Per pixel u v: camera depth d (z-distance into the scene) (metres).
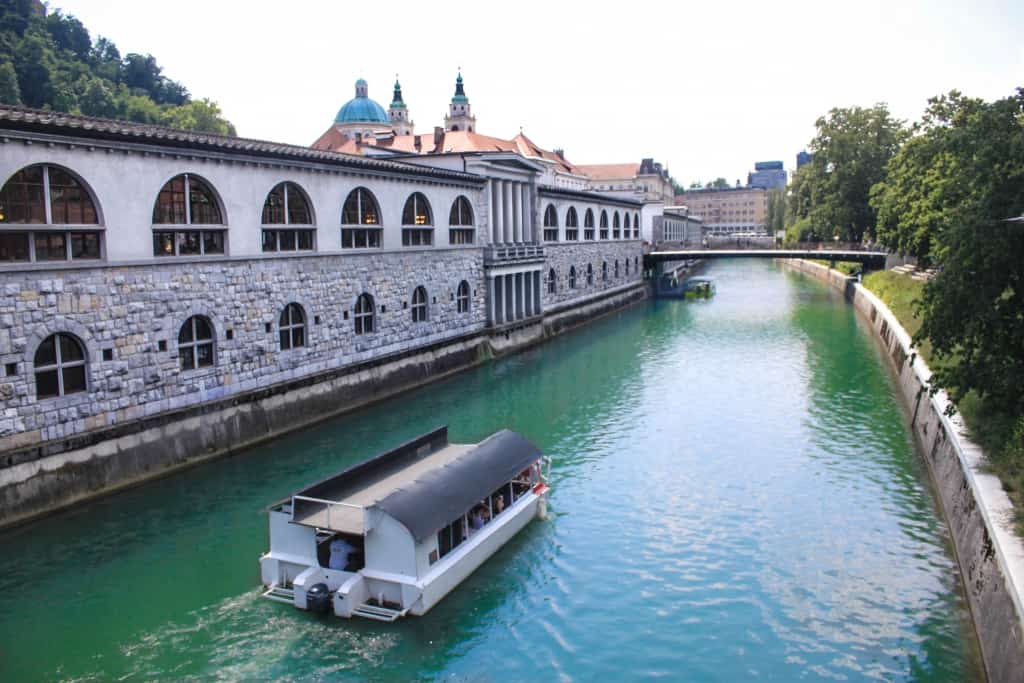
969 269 22.30
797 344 55.50
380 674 16.12
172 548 21.62
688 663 16.75
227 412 29.75
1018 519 16.94
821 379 43.34
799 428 33.66
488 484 21.00
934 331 23.27
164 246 27.77
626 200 84.88
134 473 26.08
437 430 24.56
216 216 29.89
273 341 32.41
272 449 30.38
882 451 30.31
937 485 25.80
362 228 37.91
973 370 22.64
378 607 18.16
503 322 53.09
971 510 19.78
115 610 18.39
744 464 29.08
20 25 105.69
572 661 16.77
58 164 23.73
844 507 24.88
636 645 17.39
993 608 15.91
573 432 33.38
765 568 20.91
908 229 59.94
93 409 25.08
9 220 22.73
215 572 20.20
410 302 42.19
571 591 19.69
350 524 18.45
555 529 23.38
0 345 22.42
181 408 27.97
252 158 30.81
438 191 44.81
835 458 29.61
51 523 23.05
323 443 31.19
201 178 28.92
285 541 18.98
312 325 34.56
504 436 23.78
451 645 17.14
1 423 22.50
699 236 181.12
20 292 22.91
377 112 120.88
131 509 24.27
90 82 98.69
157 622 17.88
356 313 38.00
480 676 16.19
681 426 34.22
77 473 24.33
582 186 142.12
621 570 20.80
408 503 18.42
